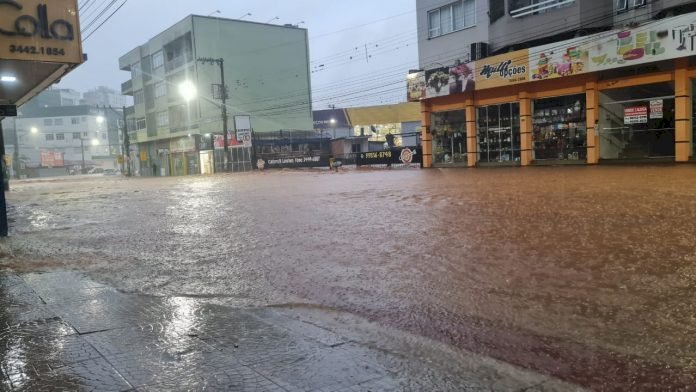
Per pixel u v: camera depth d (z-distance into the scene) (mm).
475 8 28344
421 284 5203
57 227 10984
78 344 3676
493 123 27562
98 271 6449
